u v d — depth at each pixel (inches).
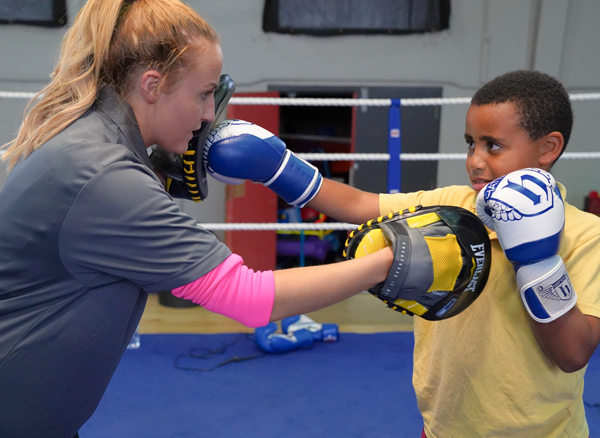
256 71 169.6
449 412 39.1
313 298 31.3
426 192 44.4
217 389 91.7
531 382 35.7
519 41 168.7
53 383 31.6
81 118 31.5
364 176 174.9
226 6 165.2
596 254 34.4
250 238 169.0
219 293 30.3
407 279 32.2
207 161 40.3
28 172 30.2
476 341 37.3
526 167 34.6
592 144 176.4
